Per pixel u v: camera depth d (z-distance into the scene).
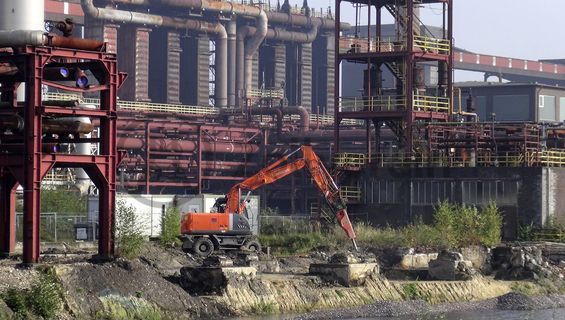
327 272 141.50
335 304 133.38
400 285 144.88
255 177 175.38
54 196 177.62
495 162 199.38
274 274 144.00
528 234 191.12
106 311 109.12
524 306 144.75
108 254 121.88
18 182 123.44
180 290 120.25
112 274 114.50
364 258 152.12
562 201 195.25
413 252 167.88
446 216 180.75
